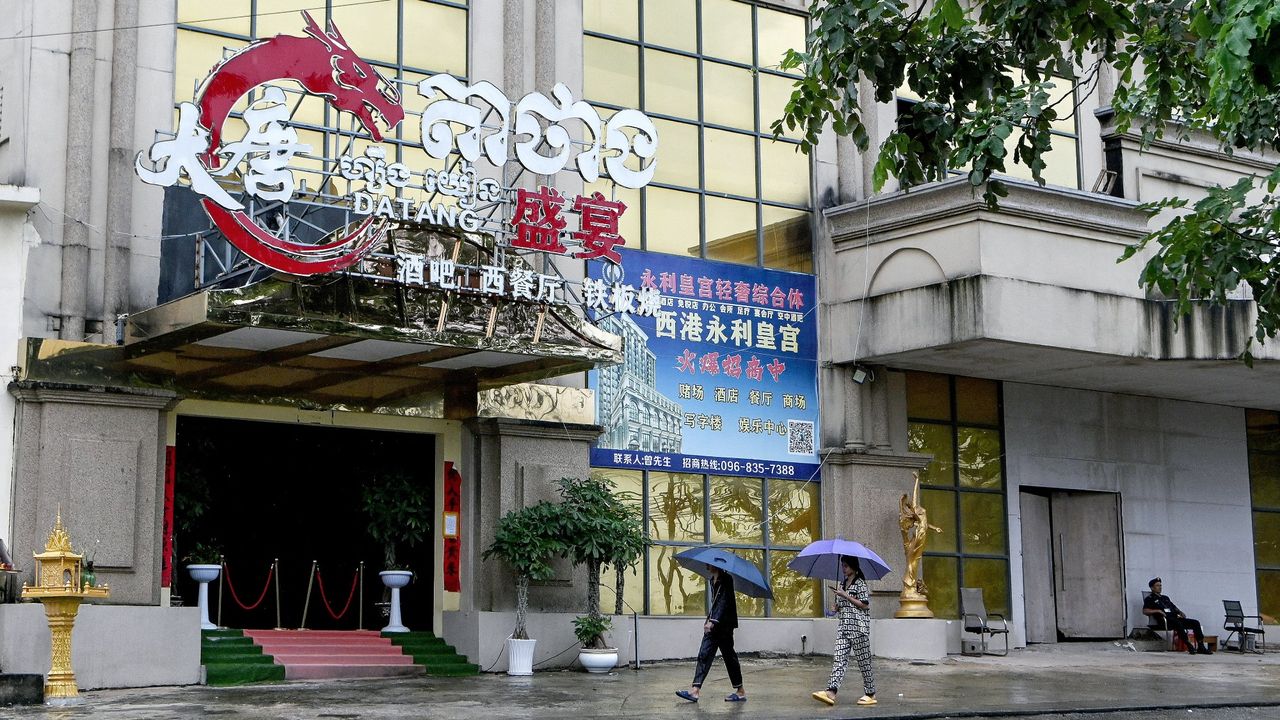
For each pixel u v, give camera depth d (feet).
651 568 62.54
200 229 53.11
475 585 58.29
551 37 62.85
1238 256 39.06
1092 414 76.23
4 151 52.21
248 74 47.57
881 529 67.31
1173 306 66.18
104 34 53.67
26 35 52.29
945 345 62.59
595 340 54.29
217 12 56.39
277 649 54.29
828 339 68.08
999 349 63.67
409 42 60.23
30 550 49.19
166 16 55.16
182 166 45.68
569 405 60.80
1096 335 64.13
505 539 55.77
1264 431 82.74
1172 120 68.23
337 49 49.60
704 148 66.44
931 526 67.41
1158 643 74.49
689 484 64.08
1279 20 26.00
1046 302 62.80
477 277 51.34
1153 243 66.08
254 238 46.52
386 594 64.85
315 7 58.34
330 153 57.31
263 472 67.05
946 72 38.93
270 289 47.37
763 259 67.31
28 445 49.85
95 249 52.24
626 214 63.77
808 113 40.40
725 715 41.52
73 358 50.65
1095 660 65.51
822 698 44.65
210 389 53.98
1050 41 37.47
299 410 56.39
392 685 50.70
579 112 54.54
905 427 69.72
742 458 65.16
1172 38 39.55
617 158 55.52
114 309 52.01
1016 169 73.41
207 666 50.85
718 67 67.51
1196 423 79.82
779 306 67.21
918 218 64.13
